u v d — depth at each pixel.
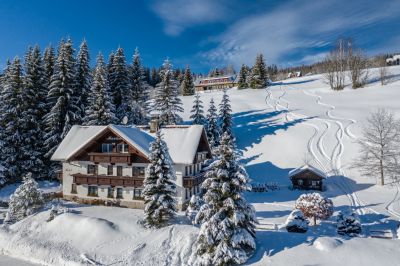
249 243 20.17
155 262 22.23
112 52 59.09
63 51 48.53
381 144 46.31
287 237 22.73
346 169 50.03
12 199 31.73
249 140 63.16
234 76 141.38
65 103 47.44
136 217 30.05
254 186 45.03
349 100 82.50
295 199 40.00
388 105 71.06
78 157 37.94
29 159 45.72
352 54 99.06
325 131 62.41
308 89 104.00
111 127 35.56
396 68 118.69
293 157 55.31
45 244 25.67
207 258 20.36
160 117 58.28
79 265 22.73
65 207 34.47
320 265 19.06
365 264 18.83
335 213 32.78
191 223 28.08
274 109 80.00
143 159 35.66
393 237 24.80
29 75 47.22
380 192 42.31
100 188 37.12
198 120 60.59
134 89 62.78
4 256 25.39
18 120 45.22
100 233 26.03
